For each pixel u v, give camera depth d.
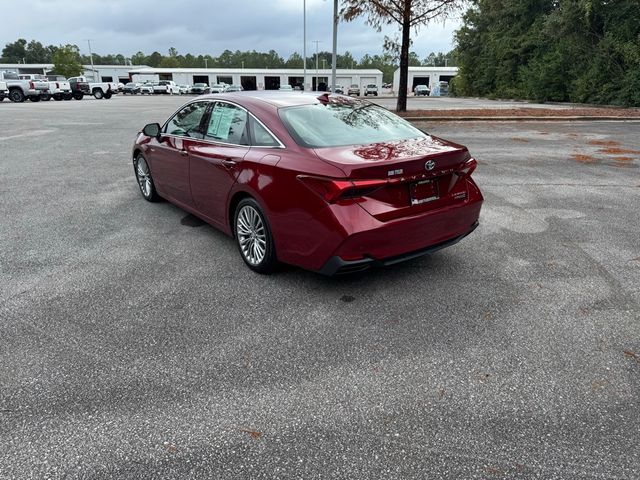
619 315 3.37
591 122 16.56
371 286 3.85
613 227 5.27
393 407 2.46
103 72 92.06
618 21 24.53
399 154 3.47
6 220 5.68
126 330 3.21
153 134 5.57
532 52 36.00
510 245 4.74
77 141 12.62
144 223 5.54
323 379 2.70
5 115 21.09
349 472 2.06
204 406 2.48
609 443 2.22
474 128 14.82
